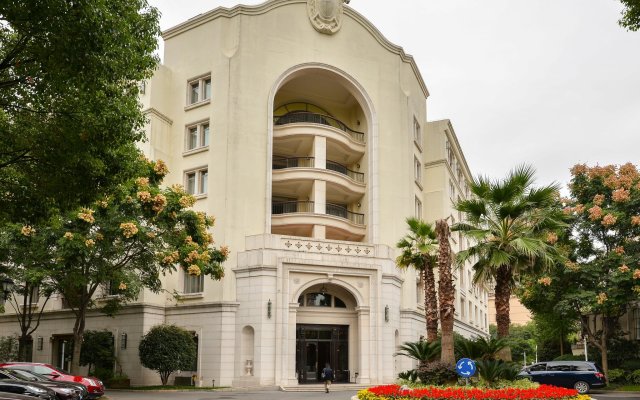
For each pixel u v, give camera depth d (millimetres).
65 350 38312
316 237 37125
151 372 34031
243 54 36719
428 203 47062
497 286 19594
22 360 31531
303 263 33094
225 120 35844
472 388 16094
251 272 33000
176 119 38031
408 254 24828
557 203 34312
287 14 38562
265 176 35875
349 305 35031
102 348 33906
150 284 27531
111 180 15430
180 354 31484
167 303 35531
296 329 33906
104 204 23031
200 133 37094
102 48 12320
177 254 25250
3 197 14891
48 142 13609
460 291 51625
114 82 14297
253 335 32500
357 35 40906
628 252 32812
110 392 28266
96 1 11969
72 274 24641
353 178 41500
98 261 25219
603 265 32875
